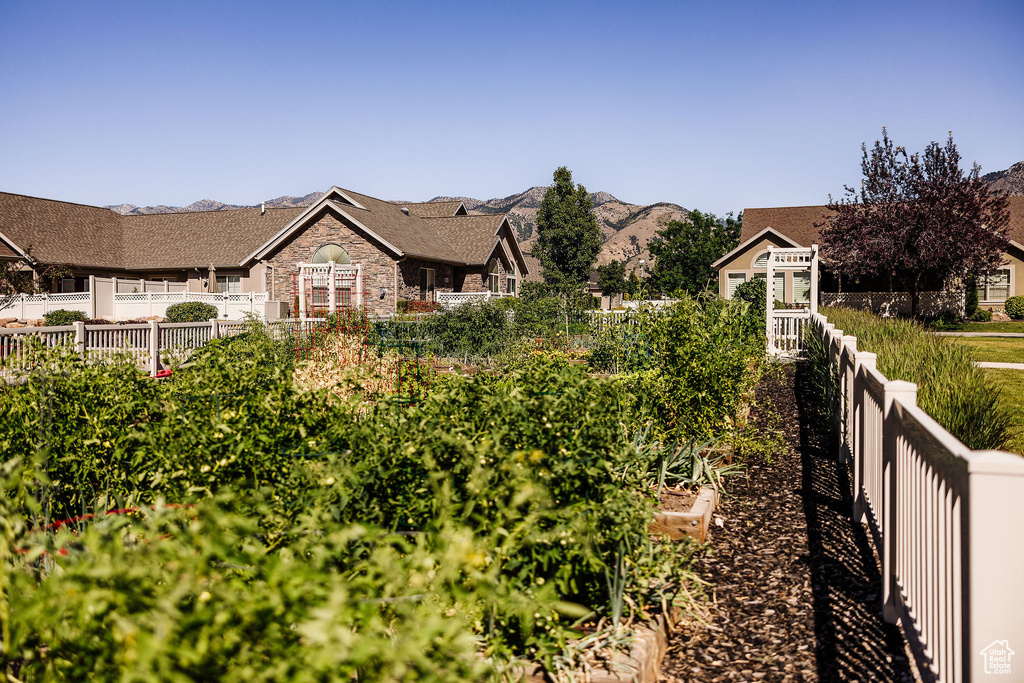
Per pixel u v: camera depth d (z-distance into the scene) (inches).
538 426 149.9
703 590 165.8
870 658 135.9
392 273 1154.7
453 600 92.4
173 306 1112.2
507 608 108.7
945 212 1151.6
